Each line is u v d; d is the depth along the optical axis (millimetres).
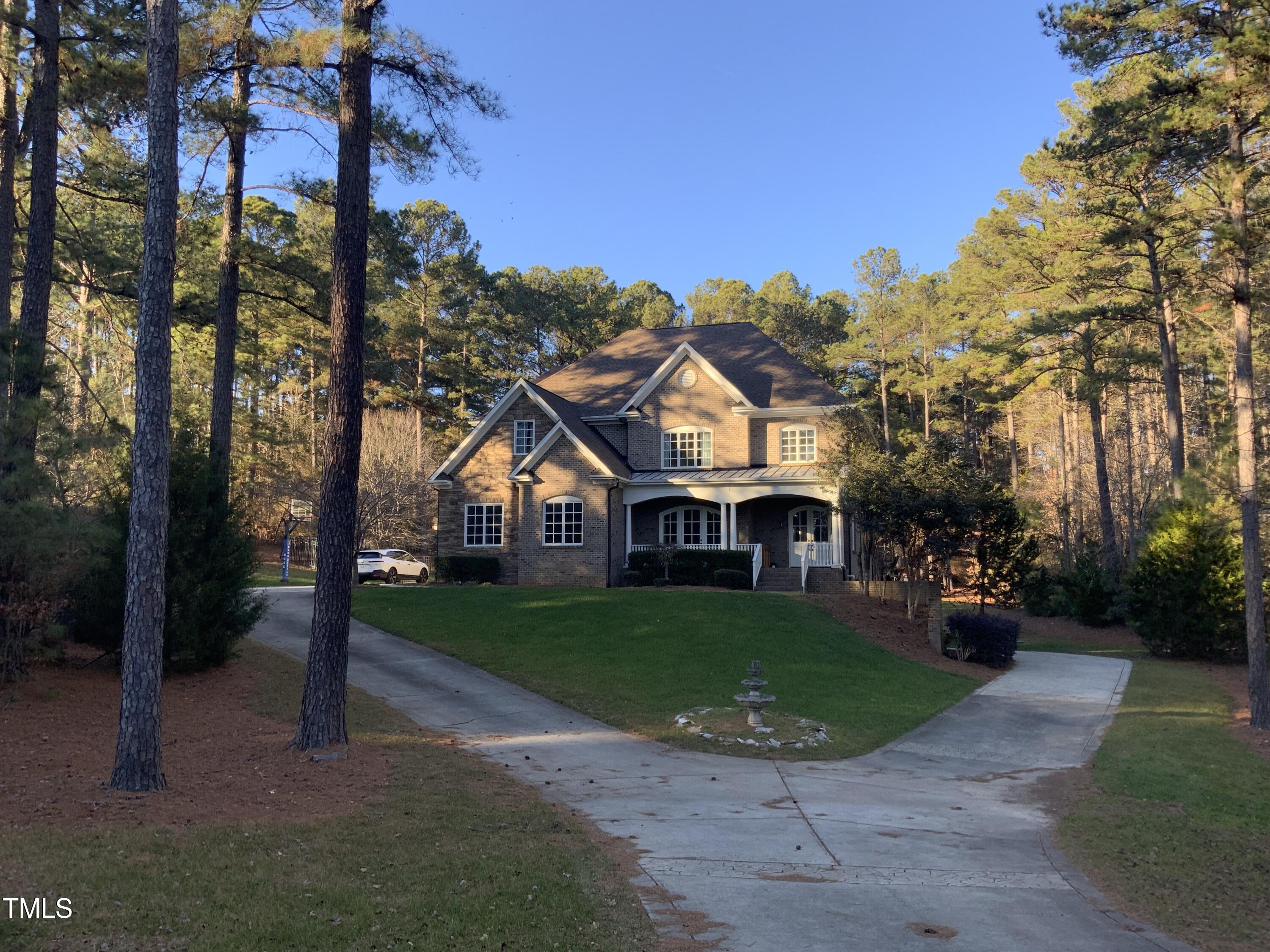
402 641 21953
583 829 9617
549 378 40375
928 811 11250
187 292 21891
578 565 32000
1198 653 26359
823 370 65500
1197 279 22344
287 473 48250
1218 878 9188
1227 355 30859
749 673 17047
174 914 6551
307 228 31391
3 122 17219
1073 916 7762
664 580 30609
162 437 10484
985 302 47969
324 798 10250
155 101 10680
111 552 16609
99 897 6766
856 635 23328
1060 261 34500
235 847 8125
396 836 8789
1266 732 17031
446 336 53750
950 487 24922
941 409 58094
